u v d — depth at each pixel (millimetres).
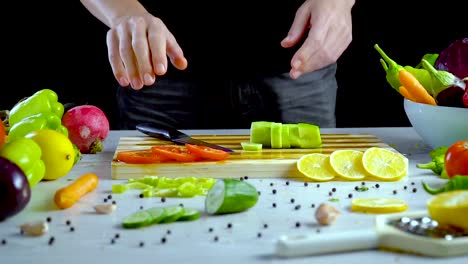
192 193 1524
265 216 1400
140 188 1589
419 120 1835
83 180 1534
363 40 3322
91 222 1373
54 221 1379
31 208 1454
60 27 3281
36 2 3246
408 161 1812
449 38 3287
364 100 3395
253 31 2453
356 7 3283
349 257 1205
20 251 1237
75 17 3273
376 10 3285
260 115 2547
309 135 1852
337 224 1355
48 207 1462
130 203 1485
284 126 1861
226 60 2482
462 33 3275
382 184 1623
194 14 2445
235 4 2430
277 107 2529
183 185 1548
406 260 1194
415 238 1207
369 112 3406
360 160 1688
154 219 1351
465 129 1758
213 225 1353
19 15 3258
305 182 1639
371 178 1649
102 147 1923
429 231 1229
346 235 1220
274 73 2498
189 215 1373
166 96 2539
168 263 1188
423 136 1866
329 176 1656
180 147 1761
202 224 1357
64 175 1685
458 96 1790
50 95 1898
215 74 2500
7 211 1359
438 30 3287
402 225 1254
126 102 2607
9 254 1225
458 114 1746
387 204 1427
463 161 1561
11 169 1363
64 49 3307
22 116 1870
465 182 1440
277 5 2436
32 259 1205
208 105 2531
